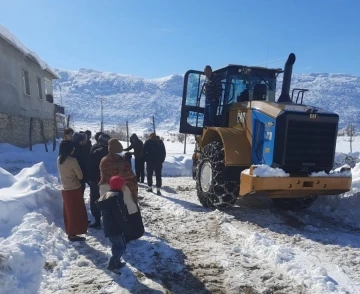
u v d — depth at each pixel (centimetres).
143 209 710
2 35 1197
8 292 331
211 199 691
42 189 610
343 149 2358
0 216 502
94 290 382
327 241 542
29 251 379
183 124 859
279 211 716
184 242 533
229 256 480
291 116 585
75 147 565
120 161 489
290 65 698
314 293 382
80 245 504
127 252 484
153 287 393
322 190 598
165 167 1269
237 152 651
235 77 749
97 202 420
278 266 445
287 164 588
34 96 1688
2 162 1102
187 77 850
